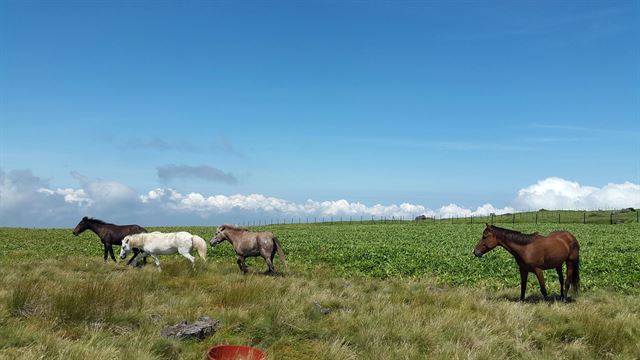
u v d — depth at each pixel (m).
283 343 8.60
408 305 11.32
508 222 75.44
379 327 9.05
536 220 77.19
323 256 24.98
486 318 10.04
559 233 13.68
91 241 35.44
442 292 13.80
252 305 10.45
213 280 15.23
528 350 8.56
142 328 8.72
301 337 8.91
